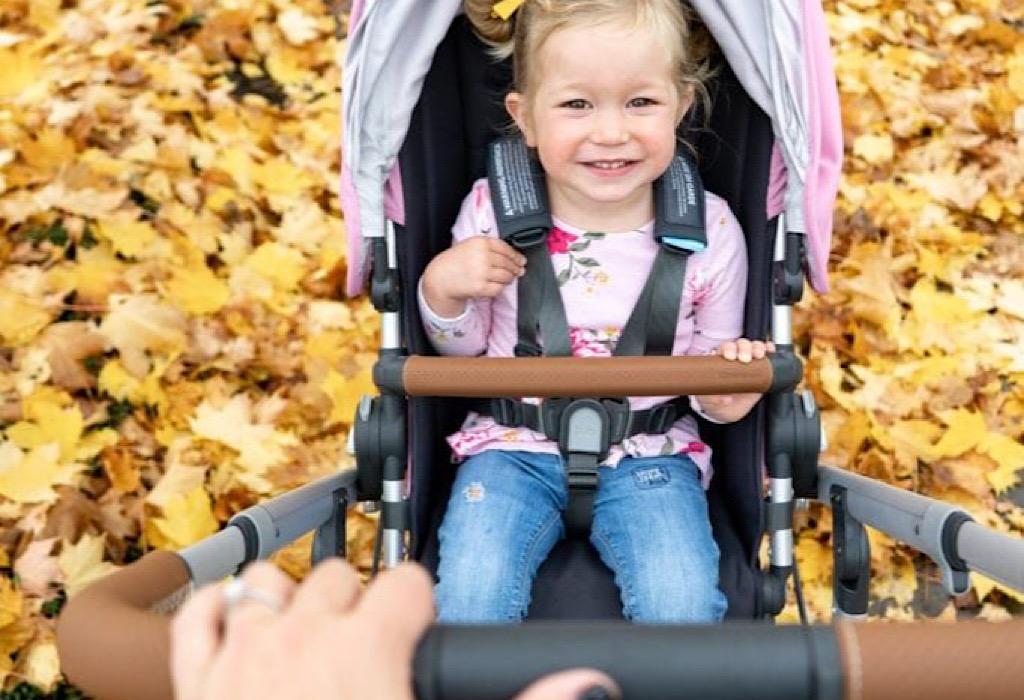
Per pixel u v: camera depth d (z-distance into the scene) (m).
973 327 3.12
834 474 1.81
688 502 1.86
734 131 1.95
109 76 3.56
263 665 0.61
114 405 2.78
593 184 1.86
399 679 0.64
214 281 3.04
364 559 2.58
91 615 0.80
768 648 0.71
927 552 1.55
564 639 0.71
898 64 3.97
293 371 2.93
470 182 2.14
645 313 1.95
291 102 3.72
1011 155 3.66
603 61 1.77
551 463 1.92
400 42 1.74
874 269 3.22
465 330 1.95
